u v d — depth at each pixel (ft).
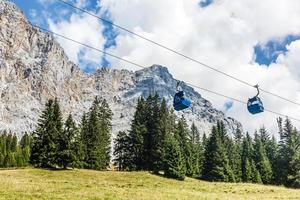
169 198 152.25
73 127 334.03
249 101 104.94
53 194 140.97
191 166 379.76
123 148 397.19
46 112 333.62
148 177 297.33
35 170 287.07
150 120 389.80
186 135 410.52
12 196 129.90
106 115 427.74
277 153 461.78
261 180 415.64
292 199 182.50
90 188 169.48
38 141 325.62
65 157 316.19
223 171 379.96
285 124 418.31
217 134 398.01
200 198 161.17
